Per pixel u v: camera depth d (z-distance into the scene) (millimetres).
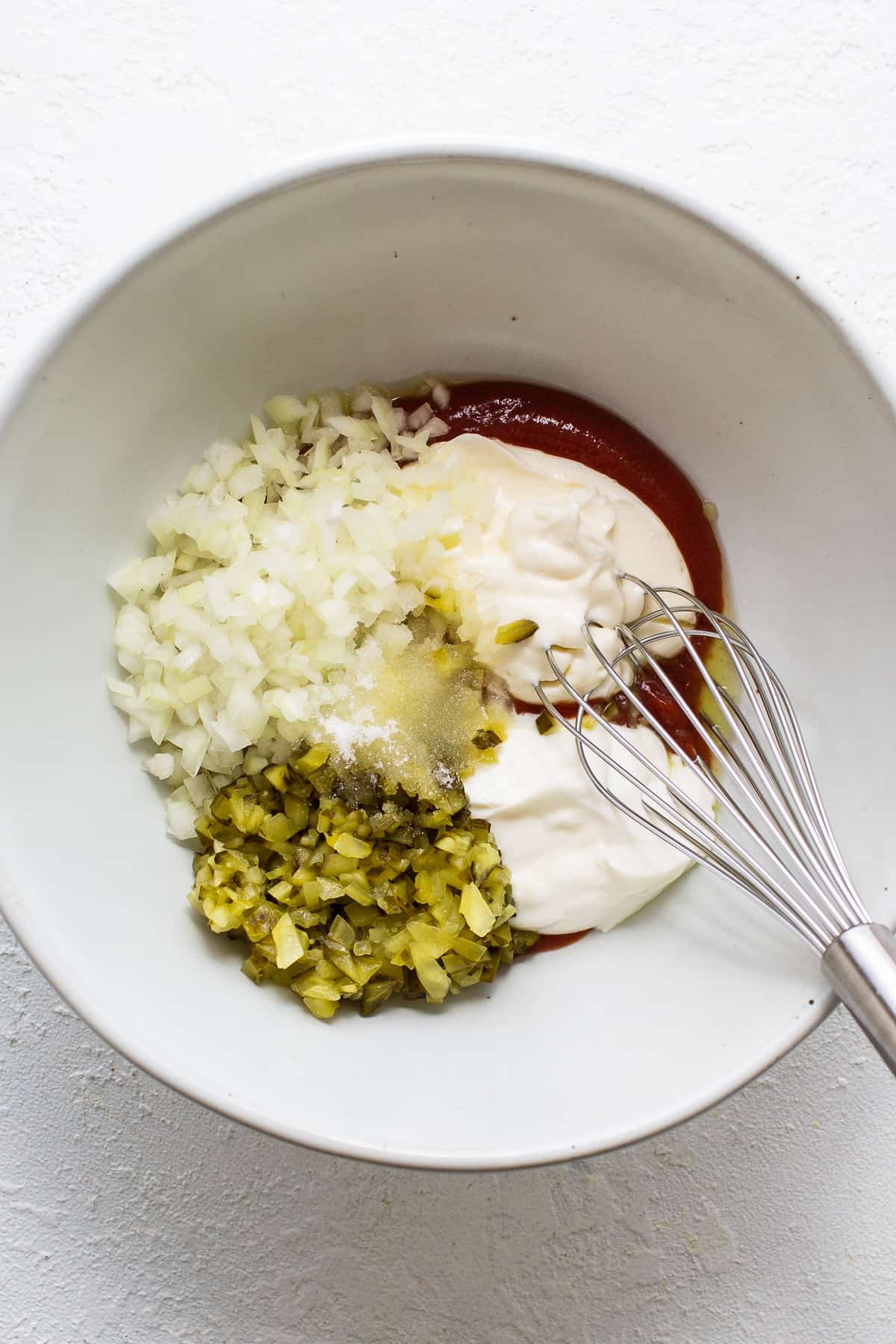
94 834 425
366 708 437
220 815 435
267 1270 474
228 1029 419
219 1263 473
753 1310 478
